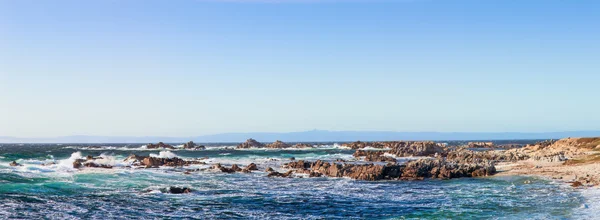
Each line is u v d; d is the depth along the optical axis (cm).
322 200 3603
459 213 3019
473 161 7406
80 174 4641
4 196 3184
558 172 5259
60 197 3312
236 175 5609
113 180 4394
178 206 3216
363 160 9562
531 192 3894
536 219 2750
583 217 2769
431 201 3553
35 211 2798
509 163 7162
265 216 2950
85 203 3147
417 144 11900
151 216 2848
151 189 3897
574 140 9719
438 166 5838
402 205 3372
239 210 3138
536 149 10156
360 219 2873
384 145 18350
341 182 4966
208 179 5044
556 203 3284
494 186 4431
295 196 3803
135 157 7681
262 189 4244
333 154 12962
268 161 8975
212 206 3256
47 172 4703
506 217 2842
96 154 12125
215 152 14412
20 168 4928
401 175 5444
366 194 3966
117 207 3072
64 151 14162
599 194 3606
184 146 19088
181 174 5447
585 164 5766
